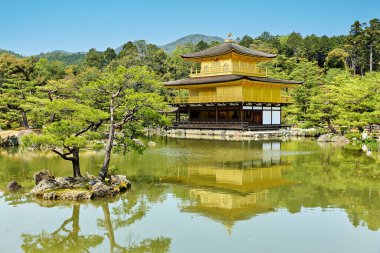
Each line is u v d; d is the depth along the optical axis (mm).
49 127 23000
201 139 57500
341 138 52250
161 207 20969
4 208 20719
